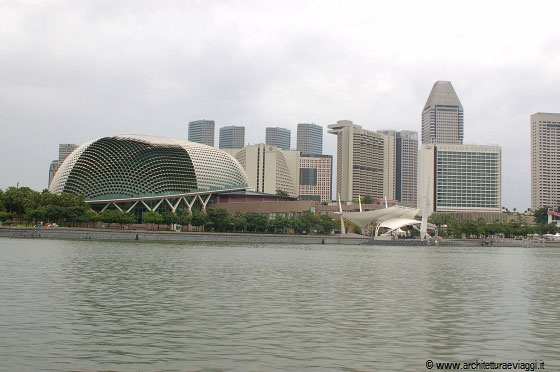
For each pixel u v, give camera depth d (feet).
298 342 99.66
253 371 82.07
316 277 208.33
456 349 96.99
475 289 182.39
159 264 244.42
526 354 94.38
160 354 90.38
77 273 197.98
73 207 560.61
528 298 161.89
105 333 104.22
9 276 184.34
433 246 640.58
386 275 224.94
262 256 325.21
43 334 102.22
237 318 120.26
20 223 600.80
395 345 98.94
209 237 538.47
